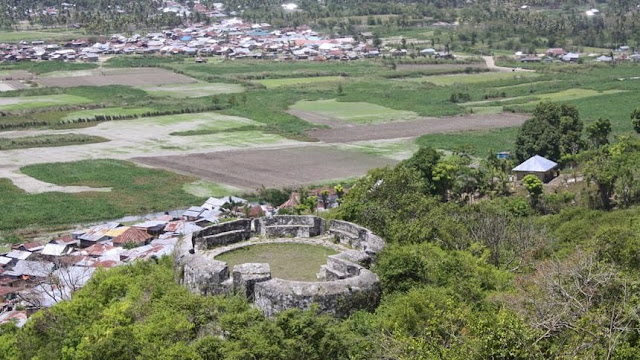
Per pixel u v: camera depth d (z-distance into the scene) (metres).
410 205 73.69
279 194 131.12
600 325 34.78
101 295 46.47
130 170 149.50
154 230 109.56
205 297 41.50
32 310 70.81
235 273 42.09
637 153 122.81
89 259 93.19
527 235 70.00
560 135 148.25
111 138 185.00
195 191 135.12
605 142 158.12
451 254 53.56
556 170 140.00
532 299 40.06
